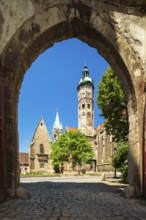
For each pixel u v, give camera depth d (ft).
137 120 26.02
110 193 30.53
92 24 26.55
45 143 187.83
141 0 27.07
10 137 22.76
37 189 37.11
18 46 24.06
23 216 15.44
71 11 26.13
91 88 290.97
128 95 27.58
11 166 22.50
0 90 21.77
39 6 25.29
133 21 27.61
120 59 26.96
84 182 58.90
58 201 22.35
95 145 256.52
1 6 23.91
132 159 26.08
